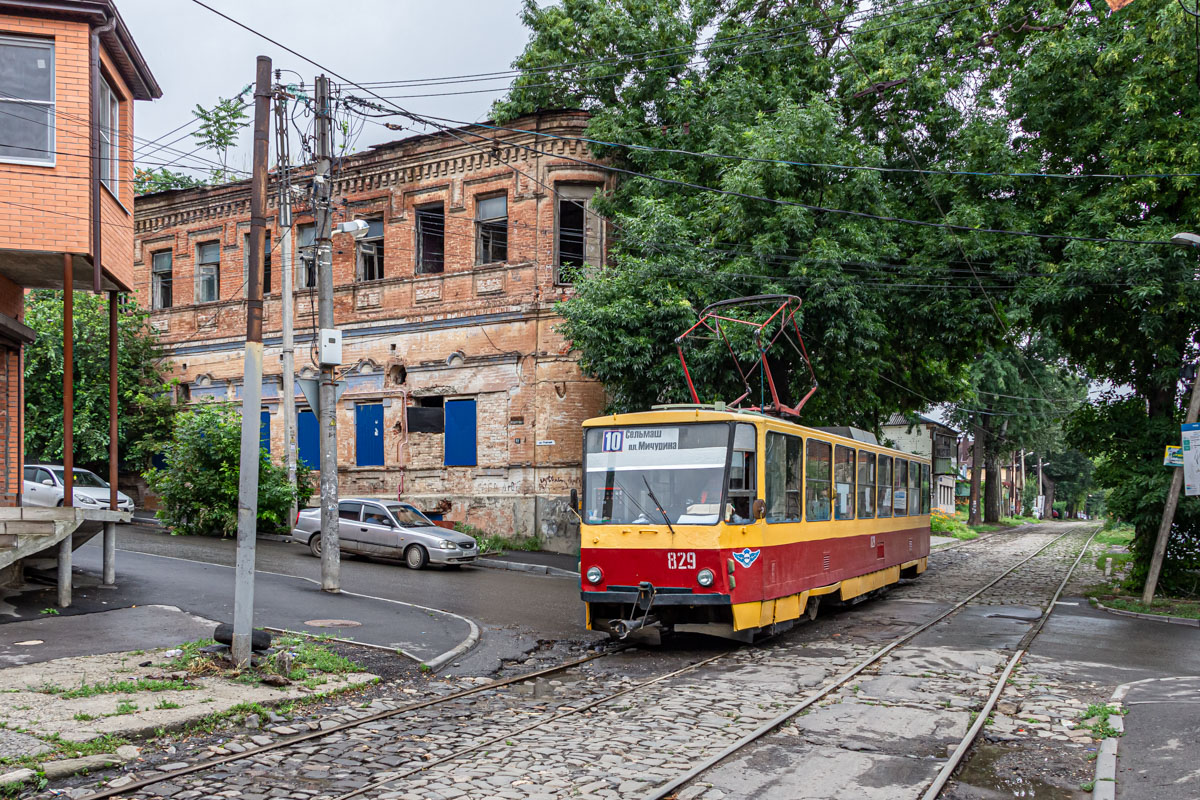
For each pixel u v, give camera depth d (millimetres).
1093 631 15383
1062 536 49344
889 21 21625
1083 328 20594
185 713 8375
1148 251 17031
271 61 11477
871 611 17719
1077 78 19078
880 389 27484
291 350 25844
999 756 8133
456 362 26812
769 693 10242
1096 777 7285
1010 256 18969
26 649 10844
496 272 26359
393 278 28062
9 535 13062
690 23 25922
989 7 21125
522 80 27578
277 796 6684
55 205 14078
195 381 31859
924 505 24484
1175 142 17750
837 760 7781
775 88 22906
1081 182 19250
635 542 12648
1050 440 56469
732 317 19766
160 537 24625
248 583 10430
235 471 25188
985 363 51406
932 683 10922
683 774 7246
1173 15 16688
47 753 7137
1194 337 19469
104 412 30656
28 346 29453
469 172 26938
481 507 26094
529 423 25578
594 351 21094
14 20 13984
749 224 19844
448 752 7852
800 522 14508
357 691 10078
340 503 23000
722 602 12188
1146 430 20500
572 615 15828
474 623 14445
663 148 24141
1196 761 7508
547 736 8383
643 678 11211
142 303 33156
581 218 25922
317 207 17672
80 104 14203
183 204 32188
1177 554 20609
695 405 13680
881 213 20000
